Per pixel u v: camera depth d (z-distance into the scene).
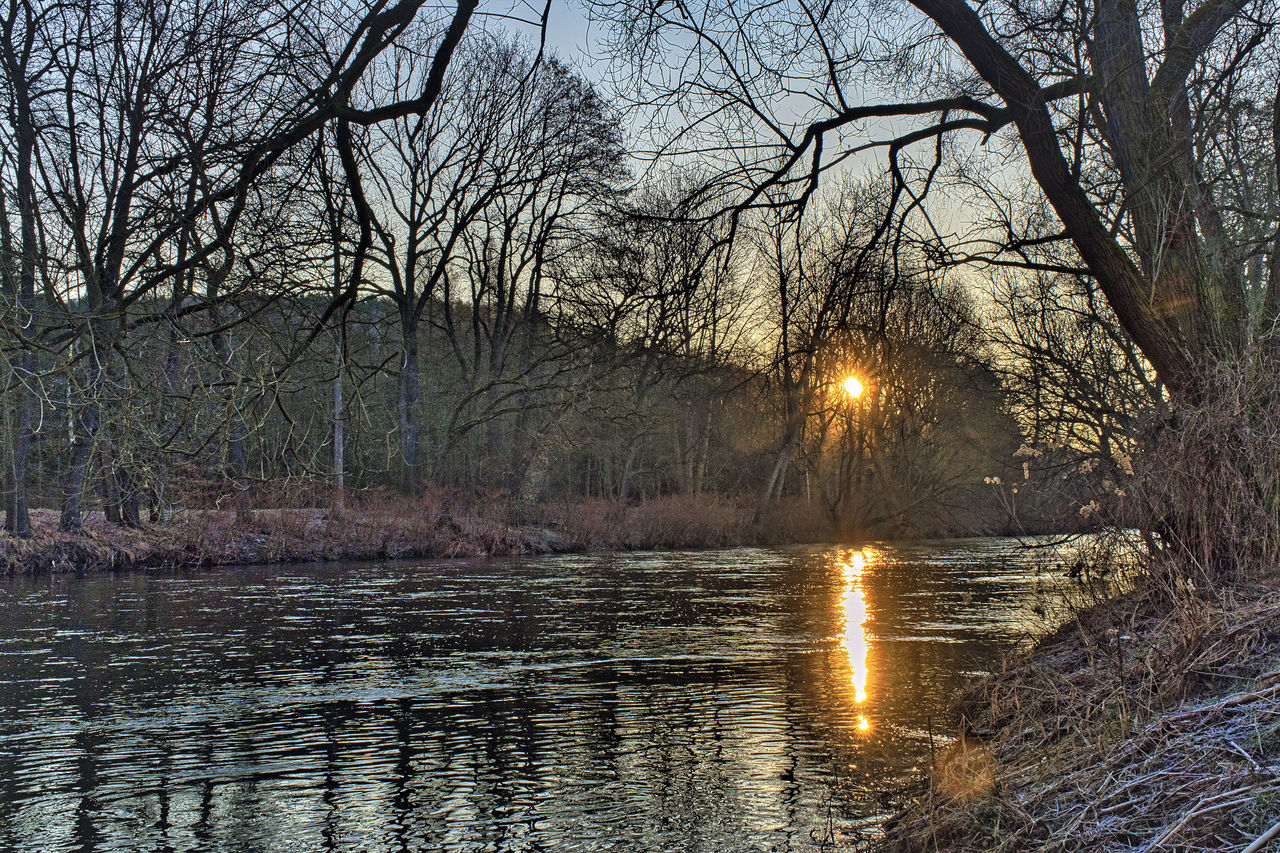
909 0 8.83
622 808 8.38
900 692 12.29
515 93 8.34
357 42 7.39
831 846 7.12
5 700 12.42
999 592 23.08
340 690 12.93
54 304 10.29
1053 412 18.91
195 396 9.65
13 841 7.83
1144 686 6.39
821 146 9.46
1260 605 6.59
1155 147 9.02
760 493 42.09
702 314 9.45
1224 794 4.61
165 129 8.48
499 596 22.97
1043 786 5.83
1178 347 9.10
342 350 9.43
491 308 45.72
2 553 26.52
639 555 35.62
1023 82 8.84
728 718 11.26
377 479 36.03
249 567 29.67
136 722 11.31
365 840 7.80
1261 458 7.71
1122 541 9.20
